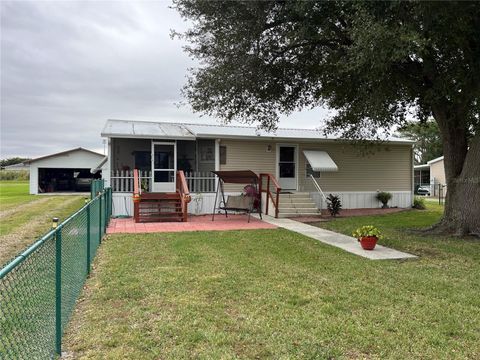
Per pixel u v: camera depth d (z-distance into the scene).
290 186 18.27
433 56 9.66
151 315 4.82
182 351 3.86
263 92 12.98
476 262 7.97
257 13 10.34
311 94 14.27
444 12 7.65
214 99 12.57
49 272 3.69
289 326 4.54
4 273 2.21
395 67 9.87
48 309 3.63
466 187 11.09
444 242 10.17
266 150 17.84
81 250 5.79
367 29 7.74
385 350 3.98
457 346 4.10
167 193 15.18
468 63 9.13
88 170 37.66
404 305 5.33
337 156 18.98
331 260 8.02
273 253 8.62
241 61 11.19
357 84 11.41
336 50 11.02
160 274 6.70
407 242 10.13
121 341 4.07
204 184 16.83
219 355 3.79
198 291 5.79
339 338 4.24
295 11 9.73
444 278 6.69
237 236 10.81
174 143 16.67
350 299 5.53
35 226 12.52
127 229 12.02
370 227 9.34
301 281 6.41
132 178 15.85
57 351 3.75
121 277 6.50
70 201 24.41
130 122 19.47
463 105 9.59
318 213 16.28
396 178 20.05
